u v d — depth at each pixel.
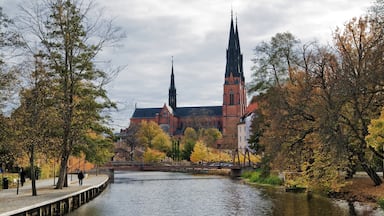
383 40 34.19
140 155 151.75
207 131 180.88
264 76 56.22
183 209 37.47
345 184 41.69
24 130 35.62
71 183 56.72
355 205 34.91
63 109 41.06
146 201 44.53
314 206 35.66
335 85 36.81
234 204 39.84
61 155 44.28
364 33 37.22
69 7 43.12
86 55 43.84
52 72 42.28
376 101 36.47
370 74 33.94
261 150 71.19
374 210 31.67
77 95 44.84
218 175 103.69
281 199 42.00
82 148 49.38
